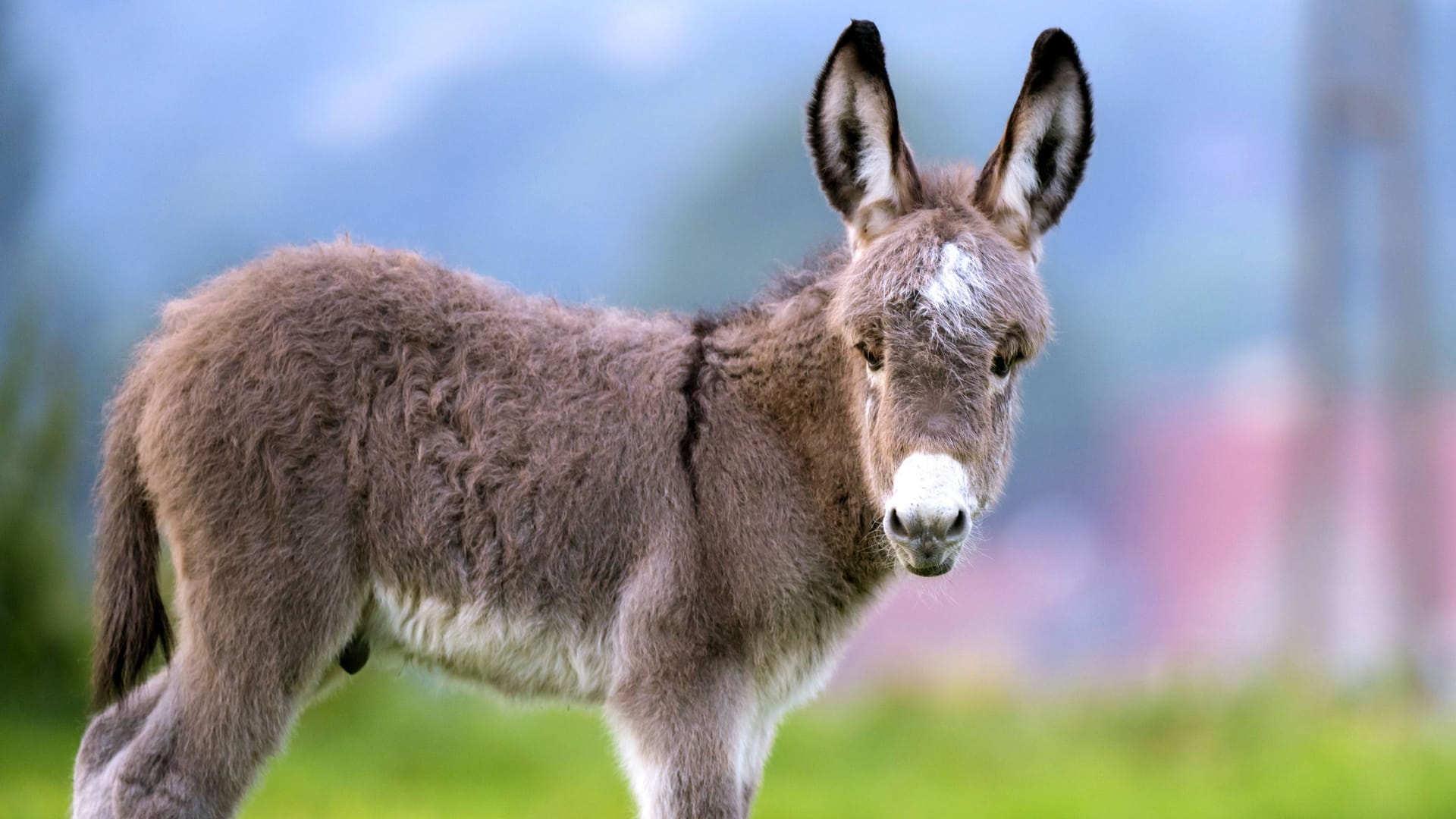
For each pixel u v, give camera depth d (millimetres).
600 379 20188
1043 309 18453
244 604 18750
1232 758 44438
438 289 20422
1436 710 50844
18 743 37469
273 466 18891
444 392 19703
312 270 20016
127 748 18891
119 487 20156
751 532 19594
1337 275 66500
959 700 57719
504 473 19609
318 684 20000
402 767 41688
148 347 20484
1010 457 19000
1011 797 40031
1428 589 66188
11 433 43438
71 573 43812
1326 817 35406
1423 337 66000
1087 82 18906
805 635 20078
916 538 16688
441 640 19875
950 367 17359
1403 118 64938
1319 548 64938
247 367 19141
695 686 19250
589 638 19875
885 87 18906
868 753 47344
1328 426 65938
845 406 19609
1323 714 49000
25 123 98312
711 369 20469
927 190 19625
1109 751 48156
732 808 19234
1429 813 34812
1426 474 65562
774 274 22031
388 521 19406
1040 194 19406
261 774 19000
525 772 42031
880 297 17844
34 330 46344
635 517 19656
